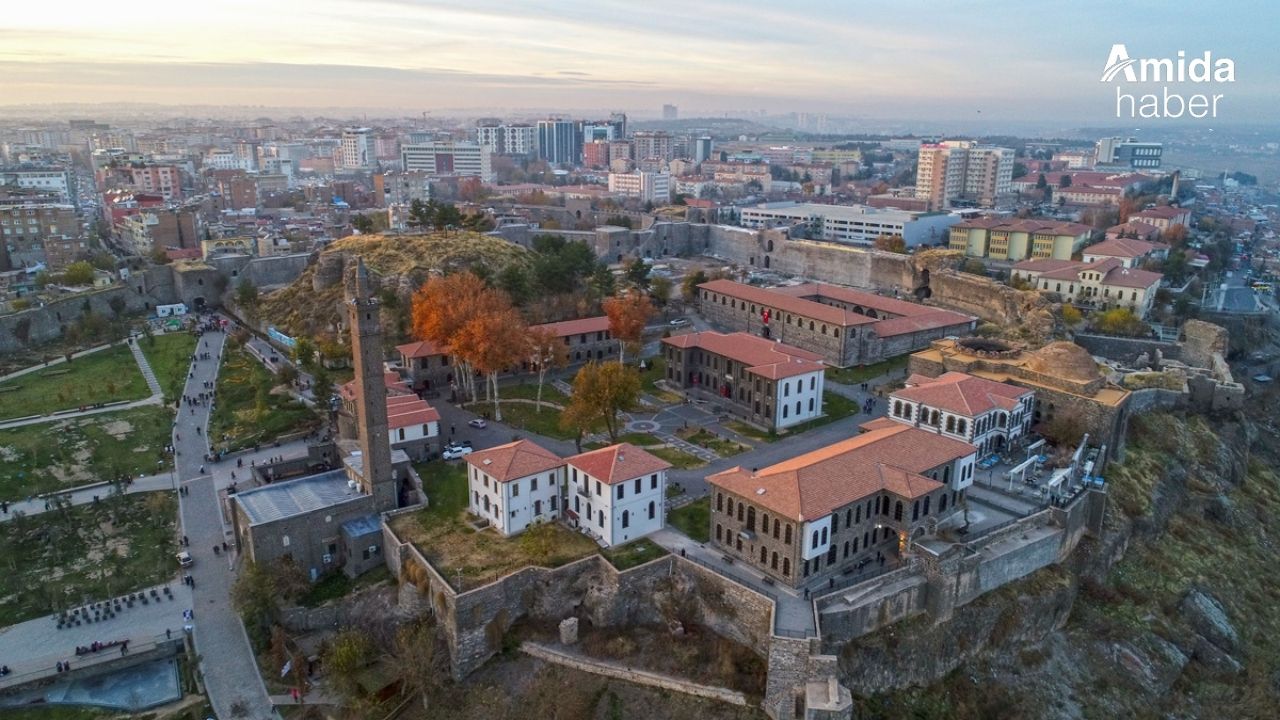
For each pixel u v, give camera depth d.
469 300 165.88
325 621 109.50
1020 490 123.75
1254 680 112.38
